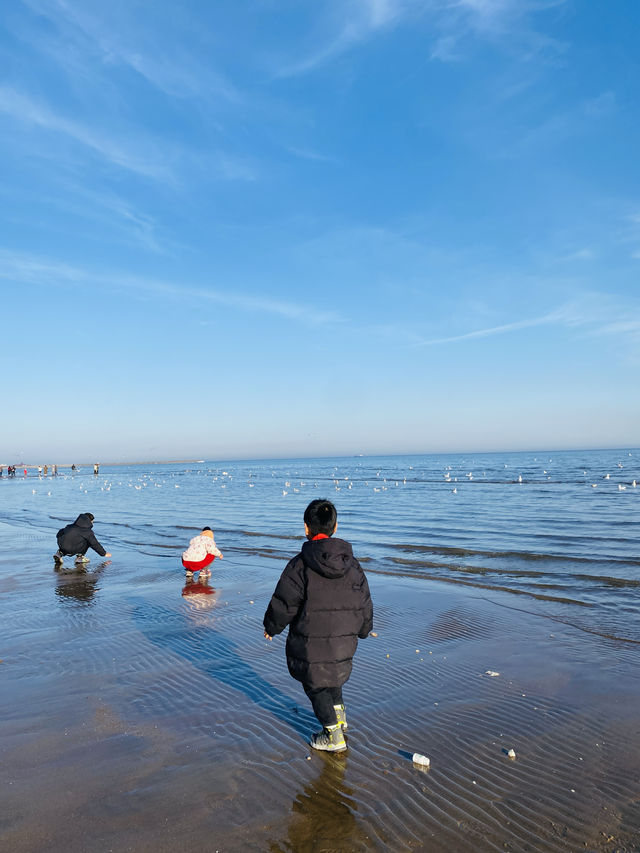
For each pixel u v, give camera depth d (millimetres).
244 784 4039
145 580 11844
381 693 5840
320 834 3461
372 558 14422
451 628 8297
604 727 4980
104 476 115000
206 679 6203
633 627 8266
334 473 96125
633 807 3756
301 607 4449
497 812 3713
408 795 3912
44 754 4492
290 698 5656
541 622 8570
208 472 138500
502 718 5199
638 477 53312
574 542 16188
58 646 7438
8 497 46938
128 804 3770
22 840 3377
